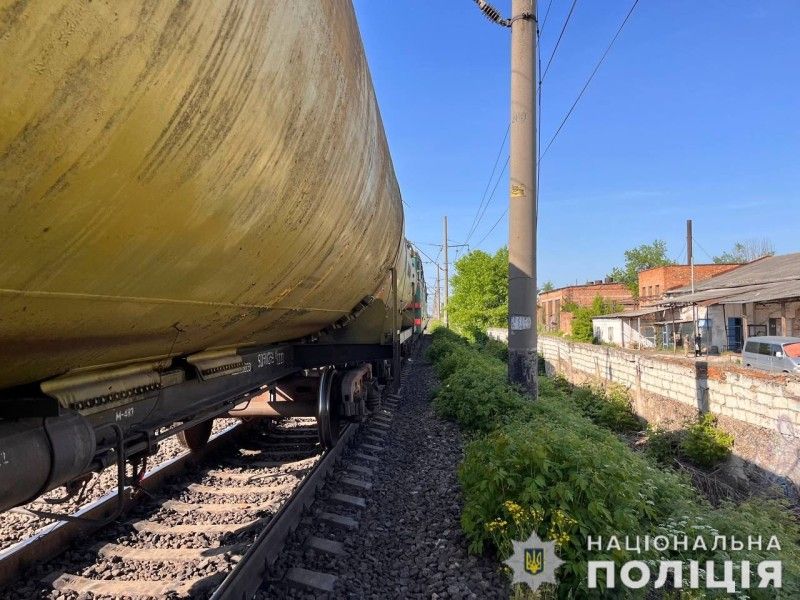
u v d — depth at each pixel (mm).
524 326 8375
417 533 4586
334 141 3174
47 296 1855
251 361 5008
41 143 1404
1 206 1428
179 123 1795
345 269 4875
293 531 4359
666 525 4363
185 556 3992
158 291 2416
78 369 2602
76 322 2129
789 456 8953
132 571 3799
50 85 1351
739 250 70000
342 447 6848
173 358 3635
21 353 2061
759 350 20797
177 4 1602
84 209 1672
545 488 4008
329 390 6633
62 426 2379
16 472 2100
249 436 7672
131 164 1708
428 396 11969
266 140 2352
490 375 9219
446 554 4129
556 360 23844
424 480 5945
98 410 2781
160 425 3359
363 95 3836
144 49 1550
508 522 3879
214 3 1753
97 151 1566
